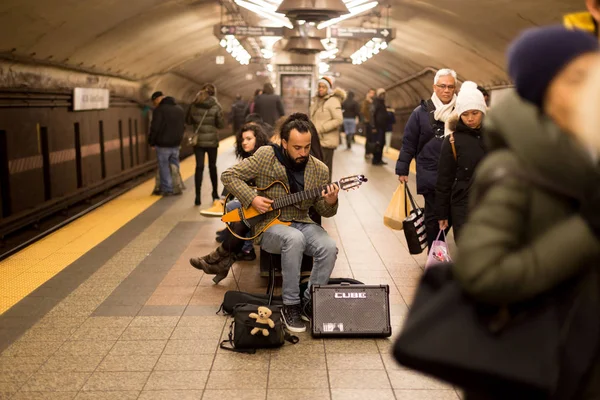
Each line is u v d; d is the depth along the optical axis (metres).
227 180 5.04
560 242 1.35
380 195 11.58
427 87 24.75
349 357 4.29
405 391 3.79
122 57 14.57
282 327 4.45
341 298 4.68
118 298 5.54
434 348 1.44
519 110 1.39
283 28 15.98
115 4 10.12
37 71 10.41
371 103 18.44
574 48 1.35
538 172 1.37
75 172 12.55
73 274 6.33
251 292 5.70
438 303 1.49
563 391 1.38
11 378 3.96
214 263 5.83
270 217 5.03
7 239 8.66
